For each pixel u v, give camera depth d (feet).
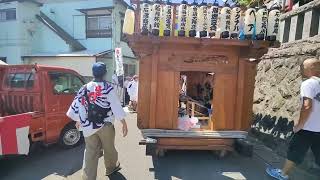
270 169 15.87
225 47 17.51
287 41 24.45
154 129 17.63
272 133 21.62
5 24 68.80
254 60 17.72
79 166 17.79
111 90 13.71
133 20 16.28
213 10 16.11
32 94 19.81
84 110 13.56
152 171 16.33
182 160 18.15
